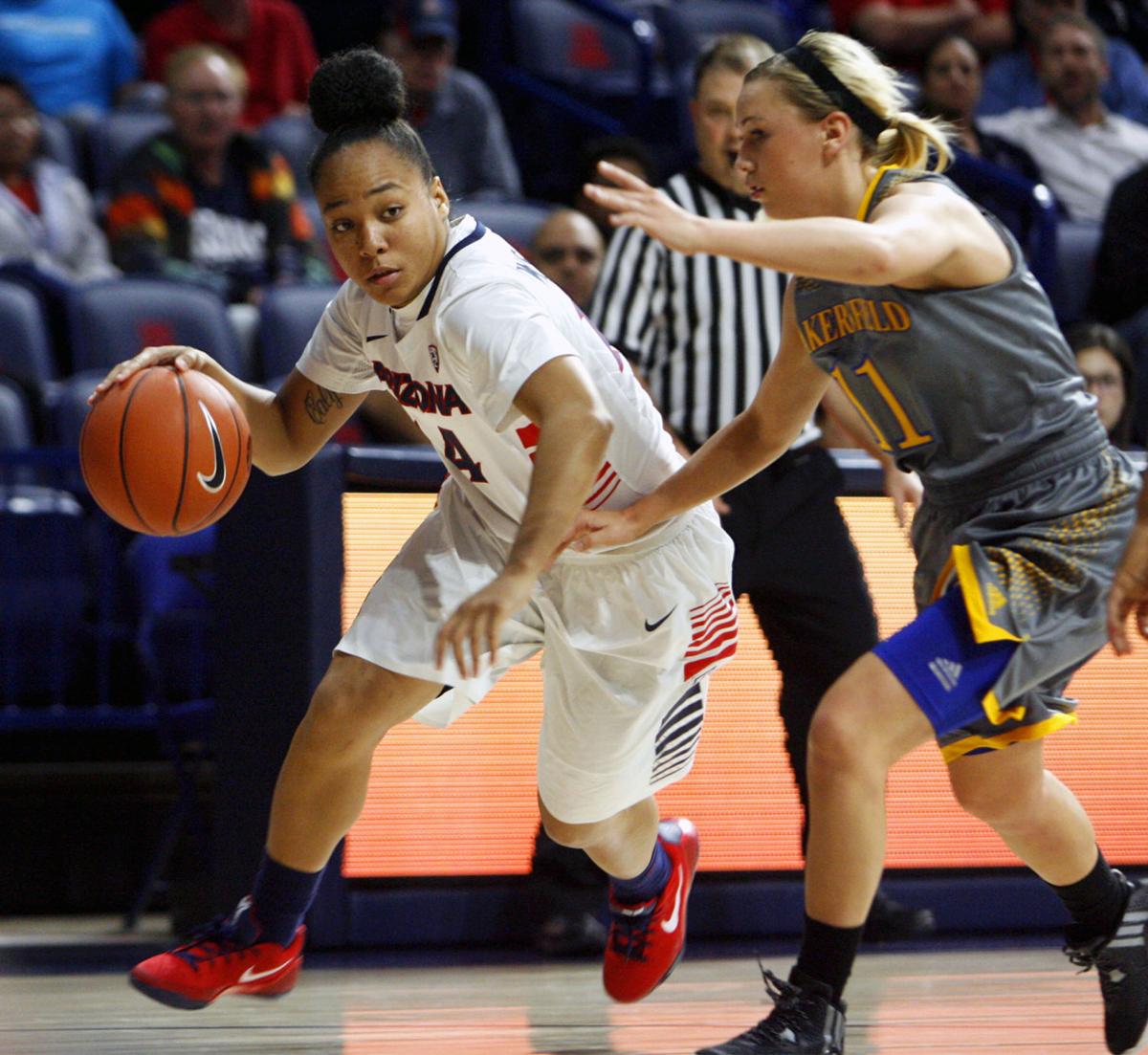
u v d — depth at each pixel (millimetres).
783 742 12953
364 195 7395
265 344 18297
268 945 8406
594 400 7133
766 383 8500
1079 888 8477
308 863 8359
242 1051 8438
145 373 8234
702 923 12836
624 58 28297
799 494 11961
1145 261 20016
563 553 8211
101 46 24984
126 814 16734
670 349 12188
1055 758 13180
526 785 12711
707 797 12836
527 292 7574
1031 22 25719
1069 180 23875
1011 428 7930
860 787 7688
